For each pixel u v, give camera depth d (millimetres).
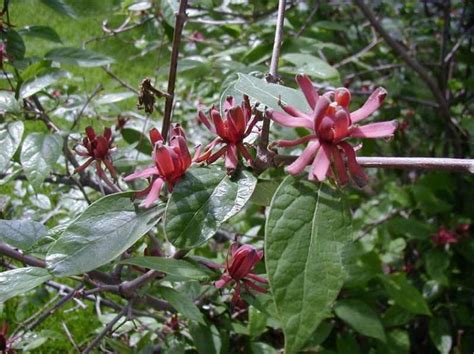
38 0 425
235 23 556
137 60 677
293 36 590
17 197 571
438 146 707
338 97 225
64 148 420
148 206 231
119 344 393
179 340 432
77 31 1174
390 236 608
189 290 423
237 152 242
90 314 649
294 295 194
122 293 331
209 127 246
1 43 411
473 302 583
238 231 593
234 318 469
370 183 717
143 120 618
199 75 526
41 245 266
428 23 707
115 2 466
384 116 697
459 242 588
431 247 611
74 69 1058
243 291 320
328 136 213
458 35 702
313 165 209
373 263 539
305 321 191
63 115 555
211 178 235
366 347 551
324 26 591
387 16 787
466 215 640
